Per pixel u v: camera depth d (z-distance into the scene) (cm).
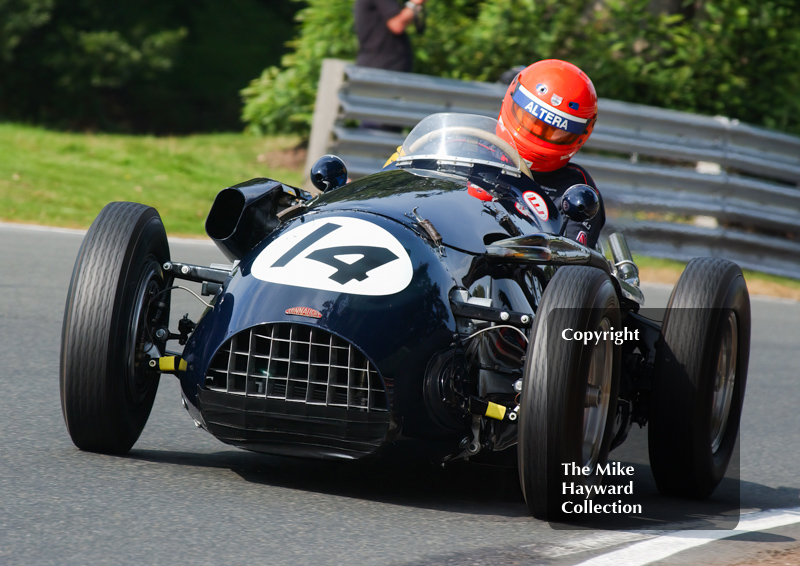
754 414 2166
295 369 1243
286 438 1256
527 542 1185
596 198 1559
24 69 8419
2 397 1736
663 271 3859
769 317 3391
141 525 1144
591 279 1262
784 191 4197
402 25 4038
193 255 3275
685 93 4853
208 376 1281
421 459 1282
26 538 1078
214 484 1336
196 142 5678
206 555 1063
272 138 5778
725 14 4888
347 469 1479
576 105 1792
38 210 3800
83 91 8456
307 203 1502
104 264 1354
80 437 1397
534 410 1222
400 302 1252
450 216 1405
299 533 1158
